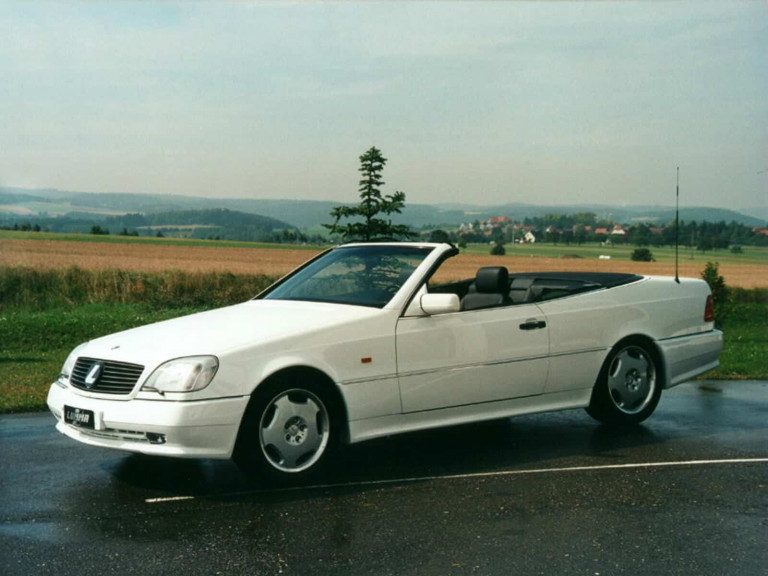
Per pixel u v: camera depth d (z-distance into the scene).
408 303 6.30
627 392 7.64
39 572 4.00
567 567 4.07
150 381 5.41
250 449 5.54
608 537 4.54
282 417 5.68
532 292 7.16
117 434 5.46
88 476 5.88
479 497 5.34
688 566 4.09
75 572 4.00
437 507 5.12
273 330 5.80
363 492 5.48
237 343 5.59
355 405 5.95
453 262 85.12
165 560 4.17
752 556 4.24
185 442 5.32
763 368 13.53
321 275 7.02
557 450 6.76
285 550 4.32
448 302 6.19
